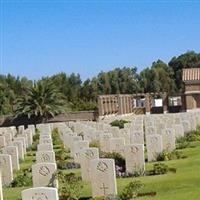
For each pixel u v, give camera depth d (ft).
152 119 144.05
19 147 98.73
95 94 342.44
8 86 316.19
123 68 409.08
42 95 233.55
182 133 108.06
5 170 71.56
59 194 55.06
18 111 234.17
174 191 58.85
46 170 58.13
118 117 202.39
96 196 56.29
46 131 144.46
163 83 416.26
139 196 56.80
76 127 142.10
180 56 458.09
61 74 345.10
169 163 78.95
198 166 74.49
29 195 42.75
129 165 71.36
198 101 256.73
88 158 67.15
